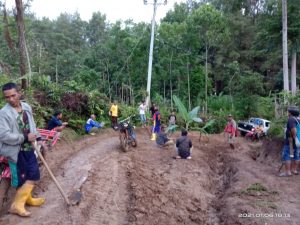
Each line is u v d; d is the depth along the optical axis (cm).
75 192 660
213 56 3953
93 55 3834
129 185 777
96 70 3675
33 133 536
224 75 3841
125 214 642
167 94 3478
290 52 2475
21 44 1355
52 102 1456
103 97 1858
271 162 1126
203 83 3294
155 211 686
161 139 1315
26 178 546
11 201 618
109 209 641
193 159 1130
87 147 1171
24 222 530
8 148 520
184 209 738
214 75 3897
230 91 3206
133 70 3291
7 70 1664
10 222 528
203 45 3281
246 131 2061
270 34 2516
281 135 1206
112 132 1611
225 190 890
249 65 4028
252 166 1066
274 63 3597
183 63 3200
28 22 1889
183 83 3275
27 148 542
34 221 535
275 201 741
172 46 3117
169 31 3075
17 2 1331
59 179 746
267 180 891
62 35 5912
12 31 1719
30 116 548
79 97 1602
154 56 3183
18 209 548
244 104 2623
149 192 760
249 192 799
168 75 3269
